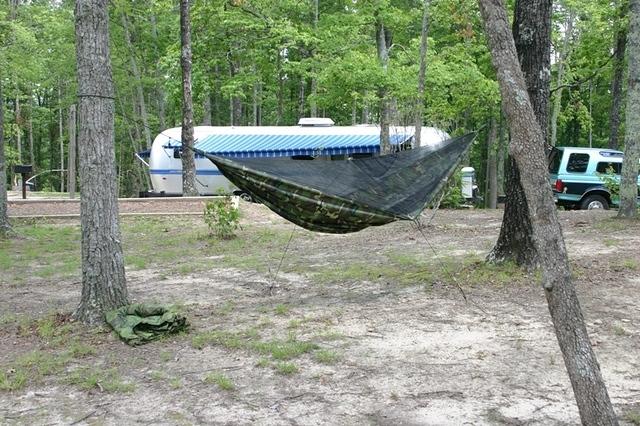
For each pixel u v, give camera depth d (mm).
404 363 5184
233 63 23500
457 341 5680
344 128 22078
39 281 9258
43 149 48250
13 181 31922
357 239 12336
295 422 4164
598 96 27500
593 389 3137
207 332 6160
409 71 16750
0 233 13172
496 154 25828
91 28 6188
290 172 6125
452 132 21531
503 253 8102
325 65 17359
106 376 5039
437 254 9820
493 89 17797
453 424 4078
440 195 6871
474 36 17891
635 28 11672
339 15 17797
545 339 5625
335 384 4797
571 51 20969
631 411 4148
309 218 6102
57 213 16562
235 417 4258
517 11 7652
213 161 5824
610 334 5660
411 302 7070
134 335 5883
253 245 12109
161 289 8422
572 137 34438
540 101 7562
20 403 4586
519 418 4133
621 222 11938
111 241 6441
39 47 19953
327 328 6234
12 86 27078
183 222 15500
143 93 29344
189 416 4293
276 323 6500
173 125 33438
